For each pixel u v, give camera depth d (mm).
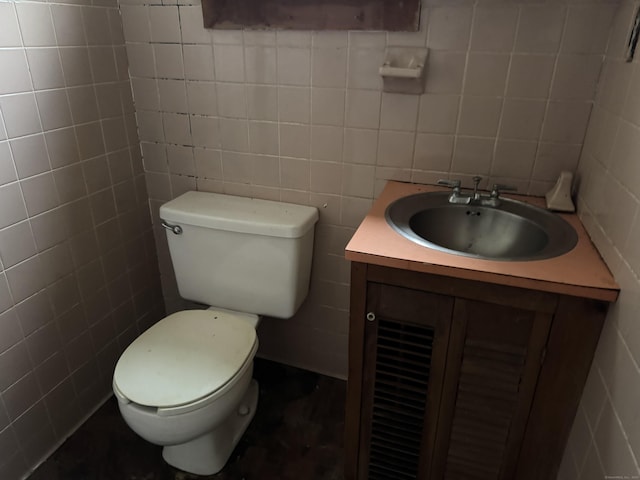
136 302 1858
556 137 1293
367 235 1151
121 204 1693
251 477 1496
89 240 1580
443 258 1048
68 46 1389
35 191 1363
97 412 1721
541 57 1226
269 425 1683
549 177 1343
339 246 1648
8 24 1214
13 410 1403
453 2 1234
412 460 1336
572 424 1104
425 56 1302
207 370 1305
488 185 1408
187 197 1682
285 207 1603
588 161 1214
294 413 1734
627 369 822
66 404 1598
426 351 1176
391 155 1460
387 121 1420
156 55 1569
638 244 833
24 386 1428
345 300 1741
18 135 1287
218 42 1484
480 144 1365
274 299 1597
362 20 1315
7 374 1365
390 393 1255
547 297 995
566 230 1171
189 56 1535
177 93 1604
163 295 2014
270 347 1963
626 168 931
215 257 1597
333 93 1435
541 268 998
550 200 1282
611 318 941
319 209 1610
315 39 1385
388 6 1280
